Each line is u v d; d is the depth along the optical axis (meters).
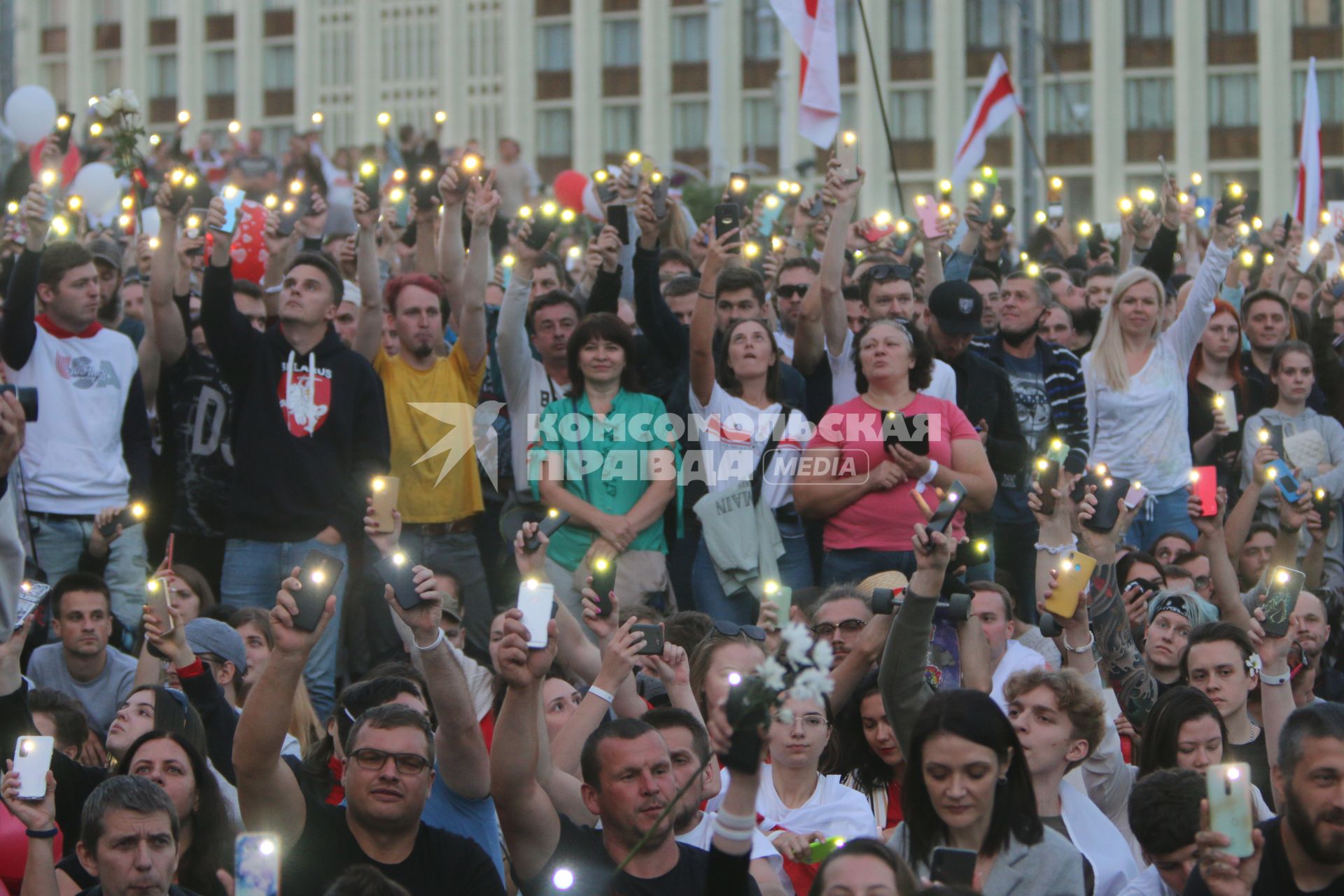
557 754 16.00
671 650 16.83
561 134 114.69
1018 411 26.28
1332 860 13.49
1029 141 48.56
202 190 23.98
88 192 37.31
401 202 28.88
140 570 23.14
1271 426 27.88
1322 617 21.22
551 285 29.31
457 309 25.27
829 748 17.55
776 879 15.50
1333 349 29.69
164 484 24.56
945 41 105.69
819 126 32.69
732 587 23.14
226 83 119.81
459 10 115.00
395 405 24.36
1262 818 16.78
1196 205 33.62
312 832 14.33
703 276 23.44
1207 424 28.31
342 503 23.20
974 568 22.83
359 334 24.78
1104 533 18.88
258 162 57.66
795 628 12.01
